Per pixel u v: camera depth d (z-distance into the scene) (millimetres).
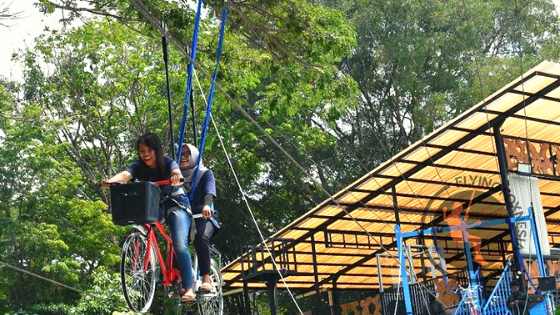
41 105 28641
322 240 22547
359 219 21281
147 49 27875
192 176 8469
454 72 33875
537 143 18797
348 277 25016
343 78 16641
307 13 14938
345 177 36031
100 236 26219
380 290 20594
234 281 23469
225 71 16234
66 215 26516
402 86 33531
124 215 7598
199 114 26812
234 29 14930
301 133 31391
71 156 29734
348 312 24922
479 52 33344
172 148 8609
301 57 15391
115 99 29109
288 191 34688
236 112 31109
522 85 16078
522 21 33531
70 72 28672
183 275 7914
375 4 33281
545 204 22672
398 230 19266
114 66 28406
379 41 33688
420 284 19641
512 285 17359
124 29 27281
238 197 33719
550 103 17781
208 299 8656
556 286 18000
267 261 21844
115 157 30641
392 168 18844
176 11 14961
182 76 26391
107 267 26188
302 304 34062
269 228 35062
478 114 17219
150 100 28016
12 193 26078
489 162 19562
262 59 16234
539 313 16969
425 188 20203
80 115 28062
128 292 8258
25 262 25266
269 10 14672
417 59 32594
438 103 32656
